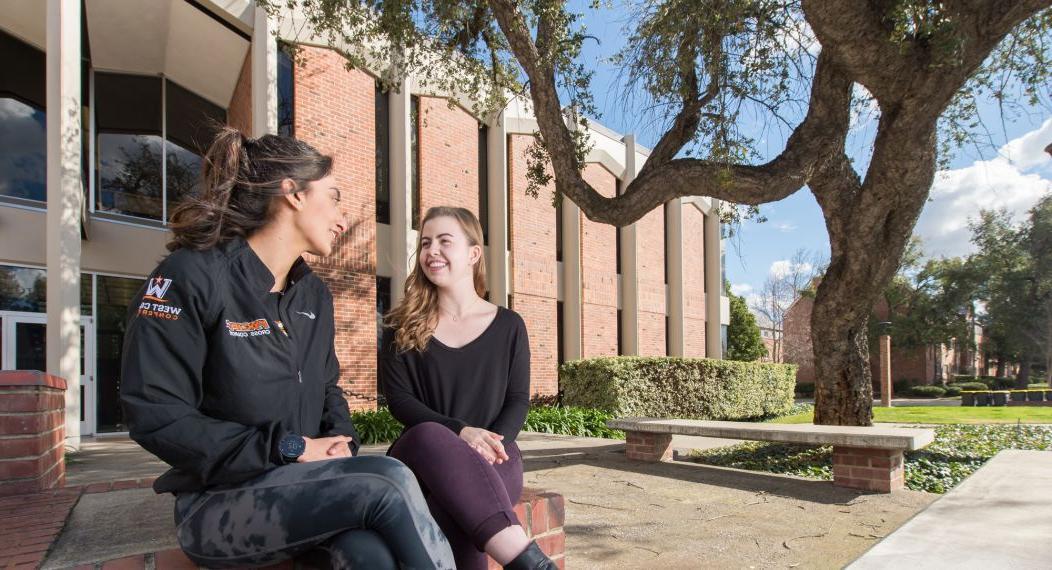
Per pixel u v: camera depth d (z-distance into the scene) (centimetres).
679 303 2050
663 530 430
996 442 873
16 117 1152
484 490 173
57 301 867
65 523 220
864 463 571
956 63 589
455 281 245
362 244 1176
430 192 1335
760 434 626
